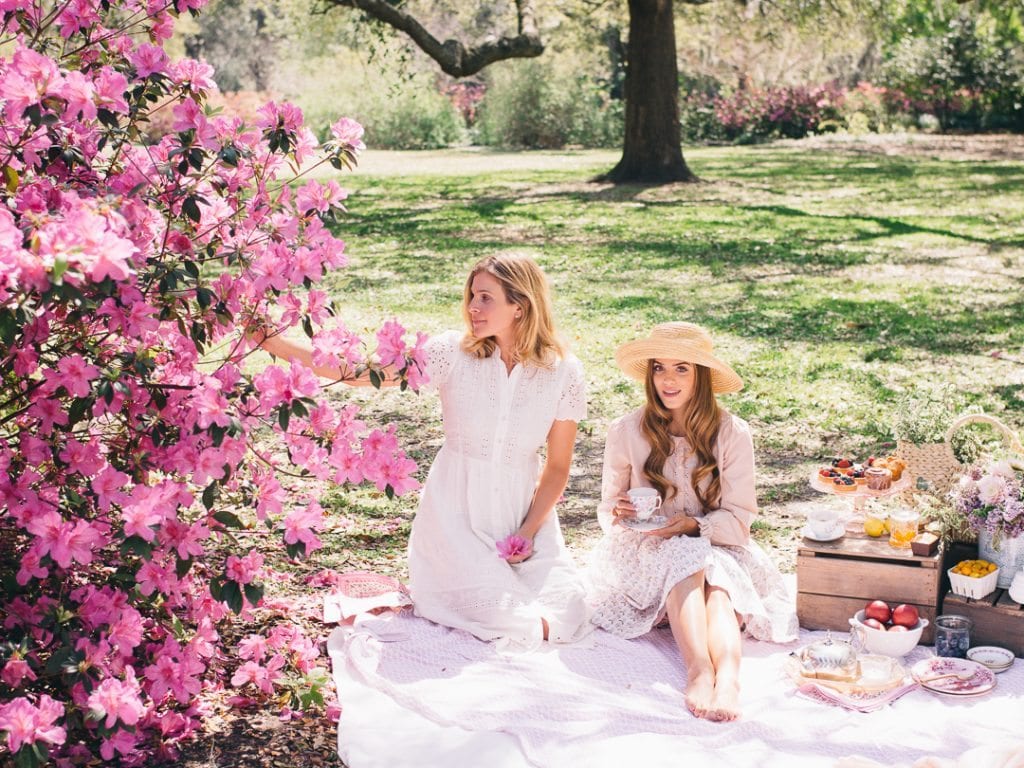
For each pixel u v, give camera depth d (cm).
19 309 286
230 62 3925
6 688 304
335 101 3228
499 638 413
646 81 2086
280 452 654
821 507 577
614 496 459
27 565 317
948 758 334
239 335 377
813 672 381
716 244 1471
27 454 331
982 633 416
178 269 332
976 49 3288
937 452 464
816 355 911
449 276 1265
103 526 336
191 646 347
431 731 351
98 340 349
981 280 1236
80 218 272
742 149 2891
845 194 1947
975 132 3300
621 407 777
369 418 753
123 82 321
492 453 434
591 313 1073
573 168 2428
